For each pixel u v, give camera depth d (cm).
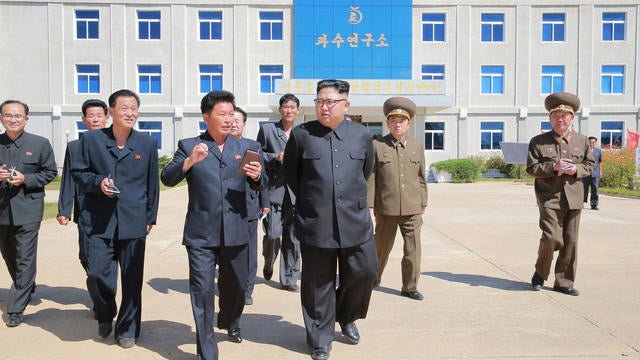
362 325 441
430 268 659
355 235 377
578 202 524
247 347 393
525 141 3092
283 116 578
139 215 397
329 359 368
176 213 1274
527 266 669
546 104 552
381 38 3023
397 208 519
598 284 571
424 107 2838
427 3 3053
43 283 584
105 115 516
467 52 3081
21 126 468
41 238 882
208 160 375
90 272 389
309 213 380
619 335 411
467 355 372
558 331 421
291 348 391
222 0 3023
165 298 527
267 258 597
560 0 3061
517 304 499
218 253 384
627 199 1623
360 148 388
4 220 448
